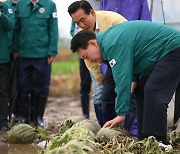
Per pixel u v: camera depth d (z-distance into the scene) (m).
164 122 5.22
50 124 8.48
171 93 5.28
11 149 6.13
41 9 7.77
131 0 7.00
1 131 7.43
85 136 4.89
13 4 7.82
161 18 7.52
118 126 5.71
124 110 5.15
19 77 7.86
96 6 7.46
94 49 5.12
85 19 6.08
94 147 4.71
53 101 13.12
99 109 6.89
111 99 6.19
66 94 14.46
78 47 5.13
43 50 7.83
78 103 12.86
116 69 5.04
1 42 7.43
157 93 5.19
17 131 6.45
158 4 7.52
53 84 14.63
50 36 7.86
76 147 4.51
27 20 7.73
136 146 5.07
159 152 5.00
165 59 5.24
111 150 4.93
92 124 5.99
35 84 7.97
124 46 5.03
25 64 7.82
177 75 5.30
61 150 4.51
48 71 7.93
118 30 5.13
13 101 7.90
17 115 8.11
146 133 5.25
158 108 5.16
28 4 7.74
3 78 7.52
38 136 6.54
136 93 5.69
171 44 5.25
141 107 5.70
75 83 14.73
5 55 7.48
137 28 5.23
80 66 8.63
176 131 6.13
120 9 7.04
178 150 5.46
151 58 5.25
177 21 7.48
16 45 7.84
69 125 6.34
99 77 6.45
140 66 5.31
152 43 5.23
